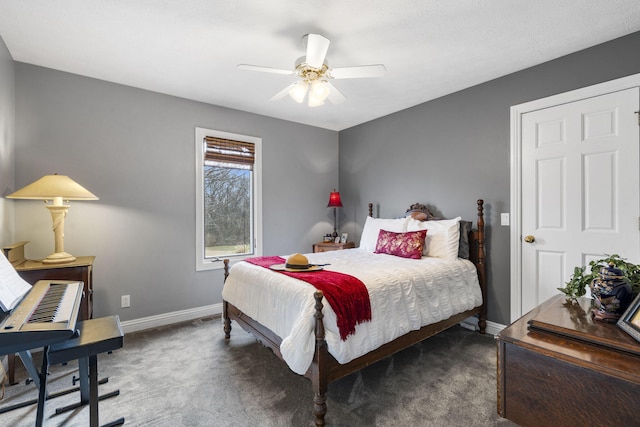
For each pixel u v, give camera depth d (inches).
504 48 92.4
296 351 63.7
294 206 164.9
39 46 90.1
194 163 132.3
